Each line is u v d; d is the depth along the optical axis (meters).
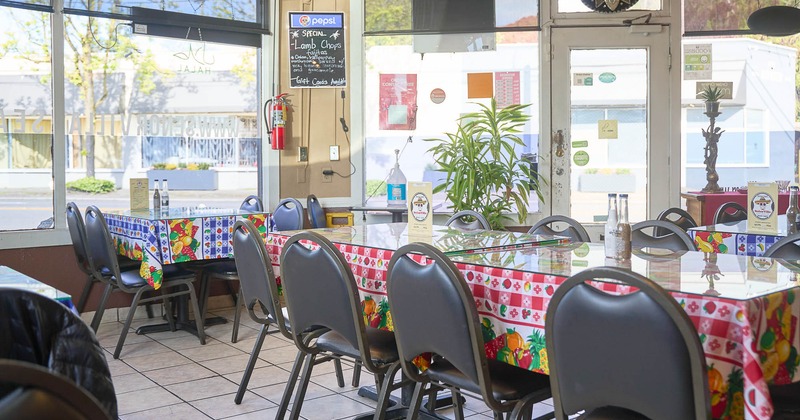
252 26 5.93
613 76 5.87
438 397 3.52
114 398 1.39
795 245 3.04
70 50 5.28
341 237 3.23
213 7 5.78
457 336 2.22
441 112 6.06
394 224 3.91
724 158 6.50
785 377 1.86
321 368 4.14
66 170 5.29
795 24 5.09
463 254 2.69
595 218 5.93
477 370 2.20
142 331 5.00
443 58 6.02
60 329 1.39
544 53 5.86
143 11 5.46
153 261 4.45
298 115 6.07
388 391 2.68
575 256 2.60
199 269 4.97
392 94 6.06
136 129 5.61
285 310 3.41
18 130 5.07
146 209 5.24
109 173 5.50
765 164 6.59
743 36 6.29
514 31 5.91
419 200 3.34
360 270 2.92
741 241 3.73
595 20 5.82
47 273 5.12
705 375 1.64
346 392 3.69
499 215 5.73
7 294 1.39
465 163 5.64
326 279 2.62
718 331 1.78
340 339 2.90
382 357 2.70
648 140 5.86
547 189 5.91
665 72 5.82
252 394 3.65
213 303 5.78
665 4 5.80
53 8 5.14
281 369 4.11
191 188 5.88
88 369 1.37
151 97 5.65
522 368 2.46
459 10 5.96
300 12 5.99
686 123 6.32
